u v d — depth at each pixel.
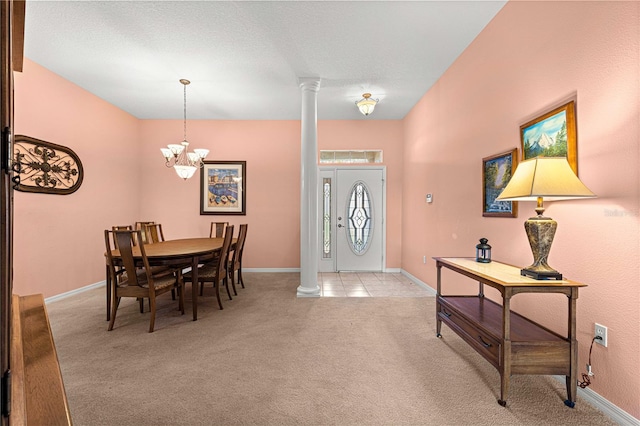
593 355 1.69
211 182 5.45
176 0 2.39
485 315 2.10
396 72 3.62
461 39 2.95
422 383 1.91
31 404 0.72
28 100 3.31
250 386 1.87
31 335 1.09
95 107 4.31
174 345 2.44
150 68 3.51
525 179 1.70
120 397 1.75
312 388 1.85
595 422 1.55
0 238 0.56
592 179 1.70
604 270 1.63
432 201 3.99
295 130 5.50
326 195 5.51
